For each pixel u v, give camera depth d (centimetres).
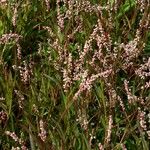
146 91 79
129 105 74
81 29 90
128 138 72
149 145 69
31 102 75
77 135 69
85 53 79
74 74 78
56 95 77
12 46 89
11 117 73
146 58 87
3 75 80
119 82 81
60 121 71
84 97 73
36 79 80
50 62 85
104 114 73
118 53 82
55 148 66
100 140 72
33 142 64
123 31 90
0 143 71
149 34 90
